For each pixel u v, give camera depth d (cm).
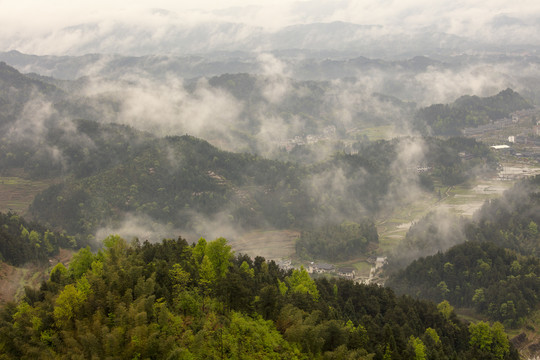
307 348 12962
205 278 14338
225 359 11781
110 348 10794
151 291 12912
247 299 14075
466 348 18262
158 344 11062
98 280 13138
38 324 12156
